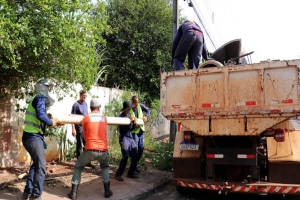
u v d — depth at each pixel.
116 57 16.59
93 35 6.12
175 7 11.88
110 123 6.26
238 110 5.52
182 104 5.94
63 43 5.36
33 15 5.20
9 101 7.02
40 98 5.14
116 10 16.64
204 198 6.56
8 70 6.02
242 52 8.26
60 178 6.66
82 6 5.64
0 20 4.49
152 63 16.52
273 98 5.30
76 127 7.93
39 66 5.99
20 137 7.30
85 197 5.74
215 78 5.73
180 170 6.45
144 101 15.13
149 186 6.96
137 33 16.09
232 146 6.07
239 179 5.98
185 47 7.24
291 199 5.92
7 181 6.04
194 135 6.23
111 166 8.26
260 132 5.40
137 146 7.41
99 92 10.84
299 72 5.14
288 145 5.77
